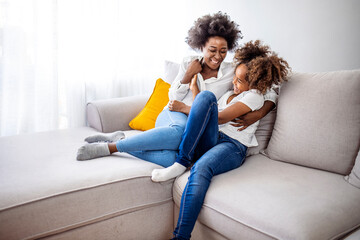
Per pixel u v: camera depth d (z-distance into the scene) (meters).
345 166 1.29
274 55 1.52
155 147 1.44
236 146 1.45
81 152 1.42
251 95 1.48
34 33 2.02
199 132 1.34
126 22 2.48
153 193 1.34
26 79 2.06
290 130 1.44
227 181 1.27
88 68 2.36
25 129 2.12
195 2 2.52
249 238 1.05
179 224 1.18
